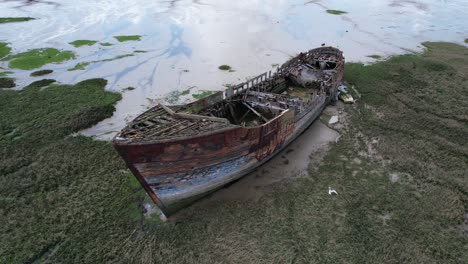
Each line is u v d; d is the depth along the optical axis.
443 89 24.17
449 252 12.03
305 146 18.05
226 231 12.72
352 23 39.97
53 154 16.89
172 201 12.99
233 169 14.26
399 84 25.05
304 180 15.52
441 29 38.59
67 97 22.59
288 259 11.66
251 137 13.80
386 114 21.05
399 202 14.16
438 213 13.62
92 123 19.84
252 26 38.12
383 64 28.41
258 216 13.41
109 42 32.78
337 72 21.59
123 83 24.94
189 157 12.11
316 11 44.78
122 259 11.67
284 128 15.95
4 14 40.94
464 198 14.44
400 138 18.59
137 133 11.71
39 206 13.65
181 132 11.99
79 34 34.81
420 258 11.73
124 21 39.12
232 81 25.33
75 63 28.19
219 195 14.59
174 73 26.56
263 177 15.70
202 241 12.30
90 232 12.62
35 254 11.73
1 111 20.84
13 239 12.22
